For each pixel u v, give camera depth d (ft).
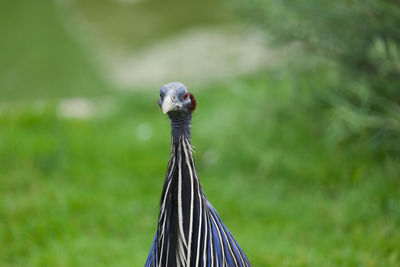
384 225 44.83
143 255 42.29
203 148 62.75
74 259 41.78
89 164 59.82
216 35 120.47
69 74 112.27
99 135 68.23
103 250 43.24
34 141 60.39
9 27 141.49
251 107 64.28
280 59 61.82
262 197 53.01
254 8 56.29
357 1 47.50
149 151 64.03
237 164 59.00
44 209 49.85
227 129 63.05
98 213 49.85
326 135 56.59
